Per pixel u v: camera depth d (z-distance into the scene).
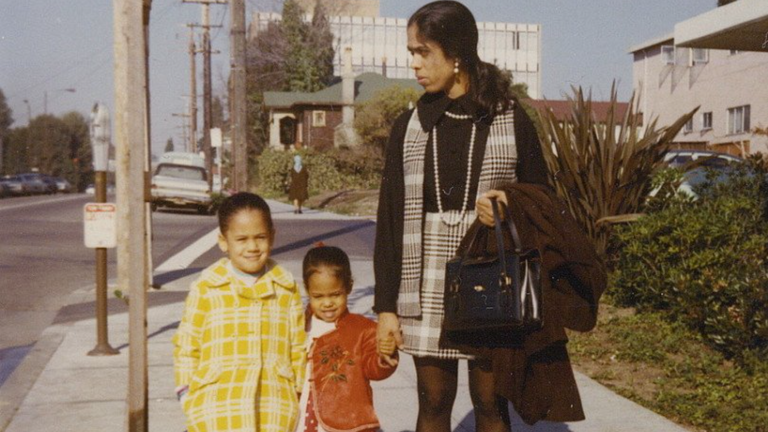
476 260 3.21
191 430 3.43
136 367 3.87
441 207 3.38
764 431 5.47
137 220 3.86
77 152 95.94
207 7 50.66
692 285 7.79
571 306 3.20
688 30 12.24
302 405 4.00
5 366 7.22
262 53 69.75
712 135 34.44
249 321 3.48
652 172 10.12
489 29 101.25
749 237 8.63
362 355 3.92
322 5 72.12
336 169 47.50
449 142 3.37
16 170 90.44
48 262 14.67
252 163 63.16
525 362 3.22
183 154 37.16
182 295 10.93
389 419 5.57
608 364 7.30
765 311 6.96
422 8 3.37
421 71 3.38
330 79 70.94
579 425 5.42
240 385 3.41
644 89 39.28
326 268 3.92
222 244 3.55
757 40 12.16
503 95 3.36
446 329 3.25
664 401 6.15
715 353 7.29
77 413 5.72
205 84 51.56
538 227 3.20
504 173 3.34
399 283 3.41
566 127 10.43
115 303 10.27
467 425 5.39
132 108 3.81
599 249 9.88
